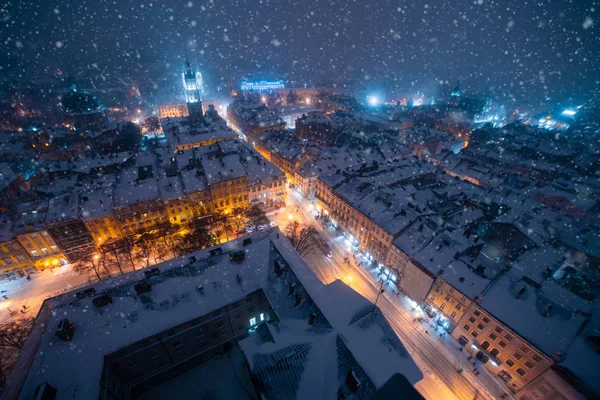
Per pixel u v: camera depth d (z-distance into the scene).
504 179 98.69
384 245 67.19
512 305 46.75
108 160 94.88
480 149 122.69
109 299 39.47
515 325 44.50
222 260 46.78
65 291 63.44
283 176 91.56
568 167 103.62
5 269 64.44
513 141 122.94
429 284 56.06
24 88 183.25
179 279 43.28
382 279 66.31
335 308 36.78
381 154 111.44
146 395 41.72
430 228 62.56
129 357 37.06
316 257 74.12
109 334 36.25
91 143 117.44
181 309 39.62
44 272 68.25
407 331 55.75
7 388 32.62
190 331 40.56
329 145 145.25
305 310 37.72
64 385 30.95
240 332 46.75
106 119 142.50
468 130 158.00
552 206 85.31
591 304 46.25
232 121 178.38
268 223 81.12
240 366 45.38
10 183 82.94
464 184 90.56
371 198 75.56
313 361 30.61
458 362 50.78
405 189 80.50
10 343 49.12
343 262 72.94
